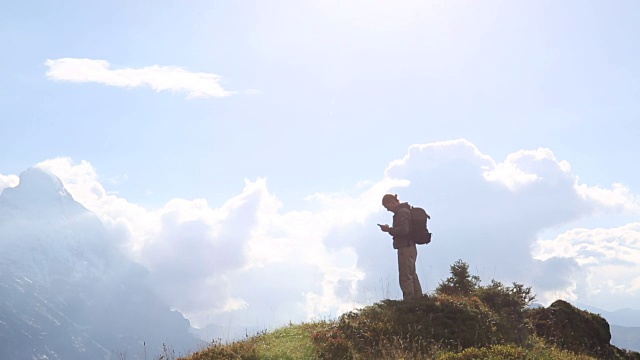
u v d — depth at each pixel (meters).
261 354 16.22
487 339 17.67
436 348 16.22
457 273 21.42
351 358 16.03
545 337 20.20
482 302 19.88
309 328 18.55
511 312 19.86
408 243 20.62
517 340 18.28
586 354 20.33
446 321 17.98
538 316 21.42
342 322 18.17
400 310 18.67
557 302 22.69
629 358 21.92
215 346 17.38
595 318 22.59
